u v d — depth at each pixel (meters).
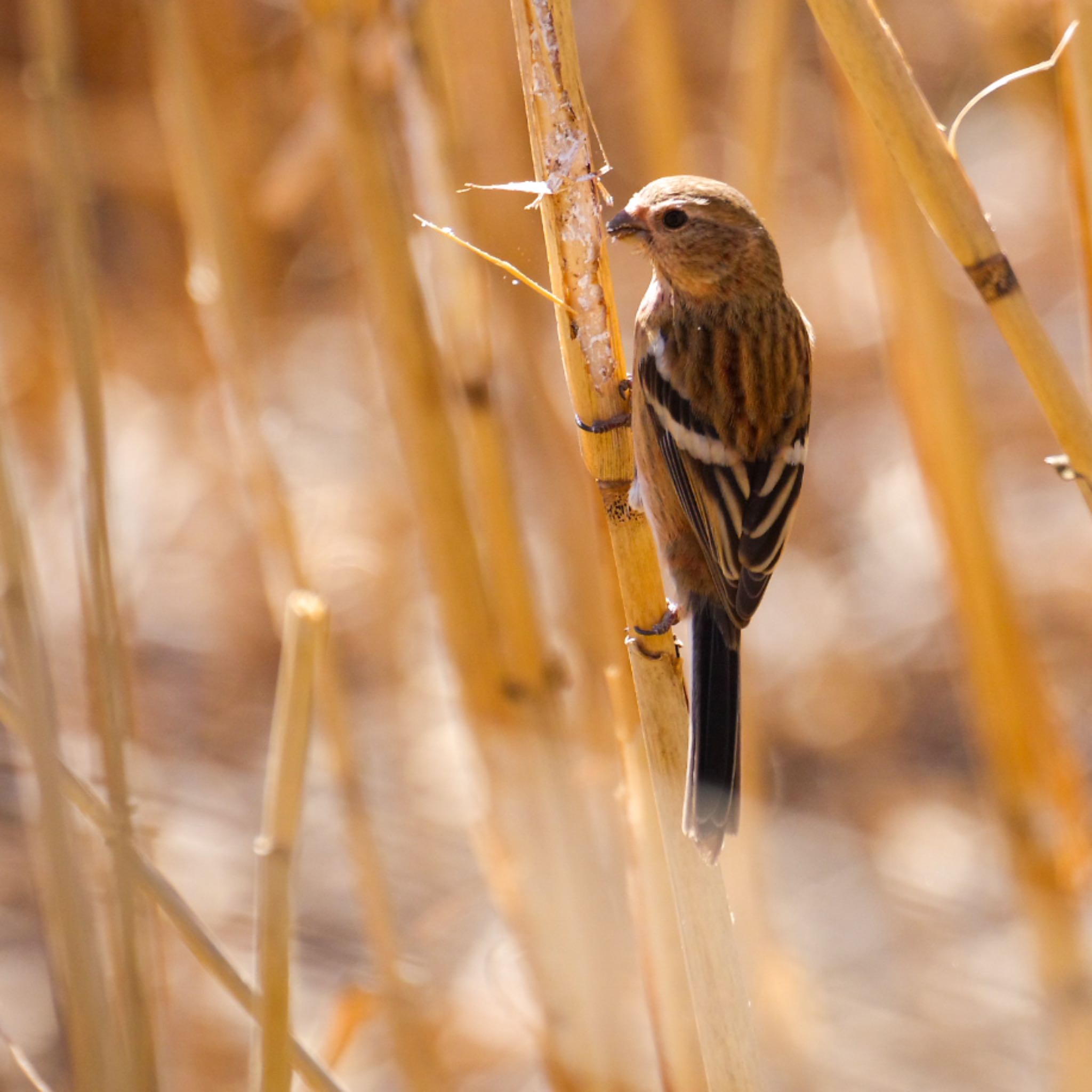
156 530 15.42
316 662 5.95
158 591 15.09
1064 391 5.46
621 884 8.94
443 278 7.96
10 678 6.12
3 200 15.55
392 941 8.75
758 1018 9.72
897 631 15.09
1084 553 15.26
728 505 7.66
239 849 12.40
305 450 15.89
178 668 14.48
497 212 9.95
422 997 9.45
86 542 6.09
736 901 9.77
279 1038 5.98
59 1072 10.81
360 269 9.81
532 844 8.08
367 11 8.27
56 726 5.96
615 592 7.01
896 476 16.36
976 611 9.09
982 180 19.09
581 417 6.27
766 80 9.68
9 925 12.11
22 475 15.14
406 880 11.95
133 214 16.47
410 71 7.94
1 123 15.32
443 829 12.48
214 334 9.46
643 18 10.03
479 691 8.16
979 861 12.79
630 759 7.02
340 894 12.59
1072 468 5.57
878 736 14.27
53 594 14.66
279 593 9.48
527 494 12.80
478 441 7.98
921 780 13.95
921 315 8.95
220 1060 10.28
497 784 8.16
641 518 6.31
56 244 6.25
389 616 13.31
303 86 13.77
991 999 11.19
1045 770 9.14
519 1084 10.54
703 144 17.44
